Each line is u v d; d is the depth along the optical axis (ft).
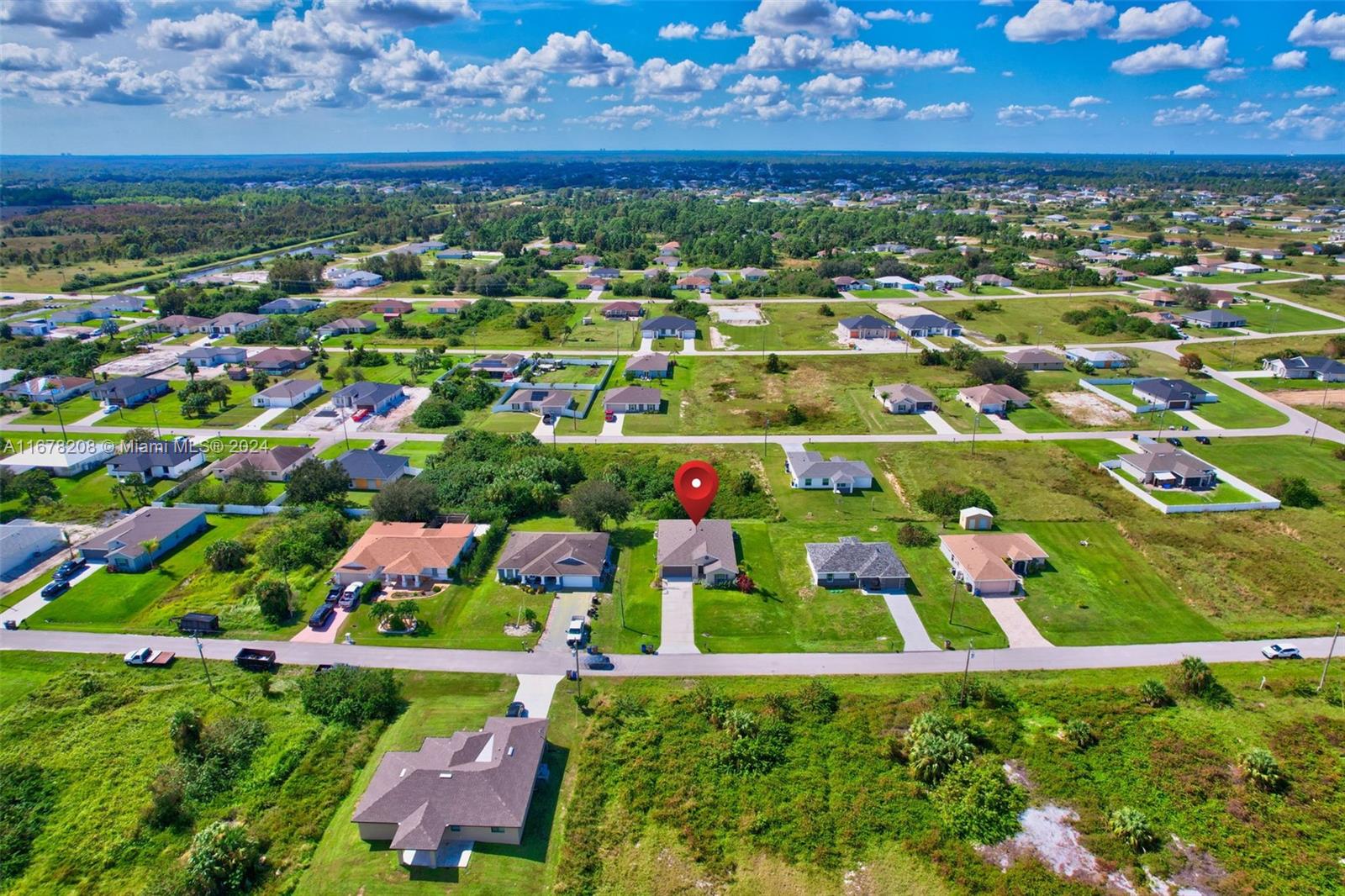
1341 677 212.84
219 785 176.14
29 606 246.27
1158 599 249.14
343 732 192.44
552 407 406.21
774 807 171.22
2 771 180.04
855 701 203.72
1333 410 408.87
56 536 284.00
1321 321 579.89
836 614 241.96
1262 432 382.42
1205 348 519.19
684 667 218.38
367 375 478.18
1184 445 368.68
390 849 160.86
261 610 241.76
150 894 146.72
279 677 214.28
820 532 291.38
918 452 360.48
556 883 153.07
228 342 556.92
